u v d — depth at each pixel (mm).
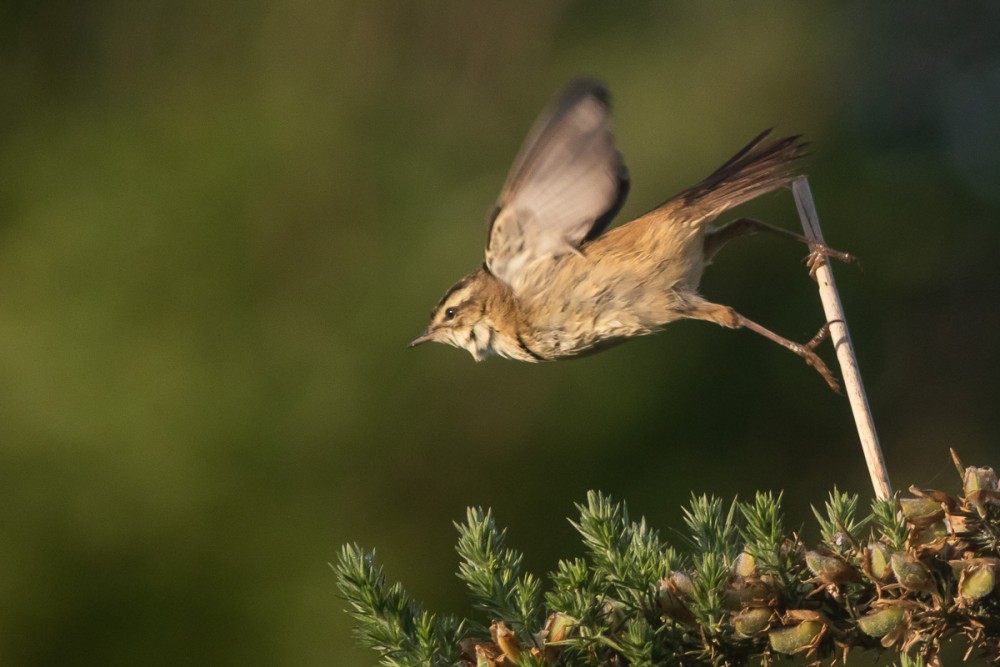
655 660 3928
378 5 14539
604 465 12602
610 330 6527
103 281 12703
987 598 3777
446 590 12297
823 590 3965
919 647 3857
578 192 6188
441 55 14539
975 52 16188
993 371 14406
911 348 14406
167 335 12531
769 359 13117
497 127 14188
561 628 3980
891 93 15859
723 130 13742
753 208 13484
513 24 14578
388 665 4164
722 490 12719
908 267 14453
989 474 3848
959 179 15125
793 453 13117
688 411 12805
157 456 12031
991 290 14602
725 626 3936
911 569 3783
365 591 4199
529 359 6859
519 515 12531
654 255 6336
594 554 4148
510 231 6391
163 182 13164
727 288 13312
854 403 5125
